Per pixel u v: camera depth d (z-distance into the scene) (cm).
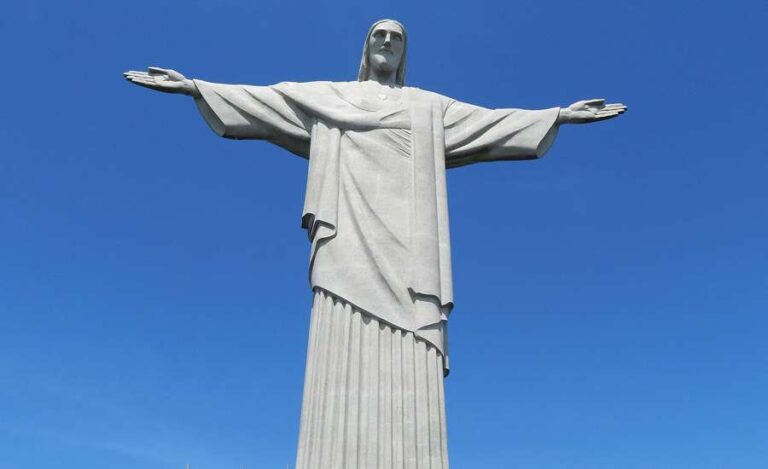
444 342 2386
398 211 2519
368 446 2147
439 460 2177
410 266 2420
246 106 2680
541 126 2773
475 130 2775
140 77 2636
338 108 2695
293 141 2750
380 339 2306
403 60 2986
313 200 2517
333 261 2397
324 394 2211
